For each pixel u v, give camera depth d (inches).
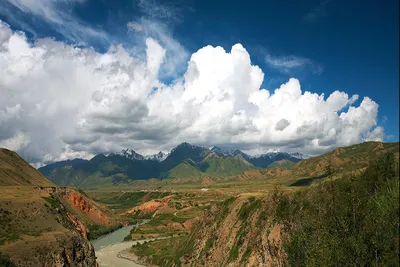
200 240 3993.6
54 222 4074.8
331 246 1430.9
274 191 3029.0
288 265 1863.9
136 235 6943.9
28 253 2992.1
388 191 1343.5
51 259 3065.9
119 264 4783.5
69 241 3580.2
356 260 1336.1
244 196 3853.3
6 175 6412.4
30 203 4254.4
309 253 1594.5
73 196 7844.5
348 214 1535.4
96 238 6889.8
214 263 3292.3
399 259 1161.4
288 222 2319.1
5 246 3004.4
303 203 2282.2
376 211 1359.5
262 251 2493.8
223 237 3442.4
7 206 3914.9
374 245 1290.6
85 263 3597.4
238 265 2790.4
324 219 1695.4
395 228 1237.7
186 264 3818.9
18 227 3531.0
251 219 3115.2
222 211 3961.6
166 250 5068.9
